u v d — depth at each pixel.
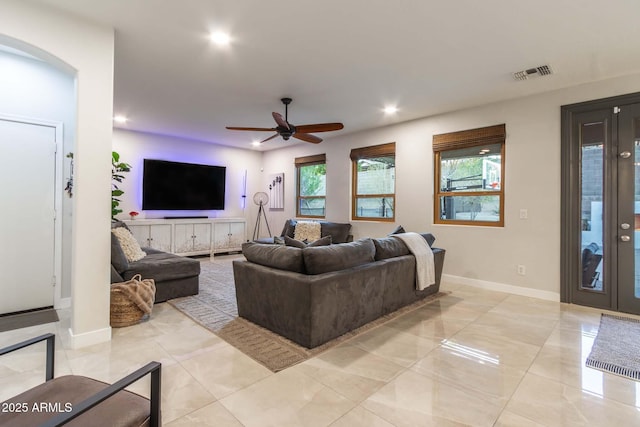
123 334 2.64
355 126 5.40
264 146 7.26
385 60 3.04
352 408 1.71
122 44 2.76
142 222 5.70
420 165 4.89
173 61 3.08
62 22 2.25
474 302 3.61
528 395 1.85
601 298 3.43
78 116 2.31
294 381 1.96
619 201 3.34
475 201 4.41
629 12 2.25
